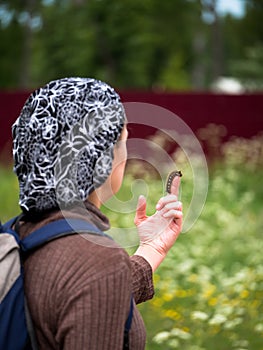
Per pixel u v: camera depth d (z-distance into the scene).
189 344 7.36
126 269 3.01
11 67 65.44
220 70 78.94
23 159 3.21
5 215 16.06
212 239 13.70
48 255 3.06
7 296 3.03
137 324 3.17
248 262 11.91
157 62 66.62
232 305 8.18
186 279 9.84
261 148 22.06
